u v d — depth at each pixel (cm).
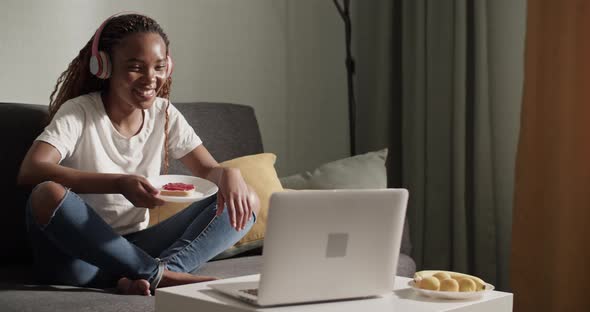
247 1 317
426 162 328
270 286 134
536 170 289
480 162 308
